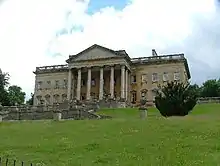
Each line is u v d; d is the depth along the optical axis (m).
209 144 24.62
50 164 21.34
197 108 65.25
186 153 22.38
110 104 84.00
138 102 104.94
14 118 62.97
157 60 106.00
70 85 106.50
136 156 22.45
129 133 30.91
